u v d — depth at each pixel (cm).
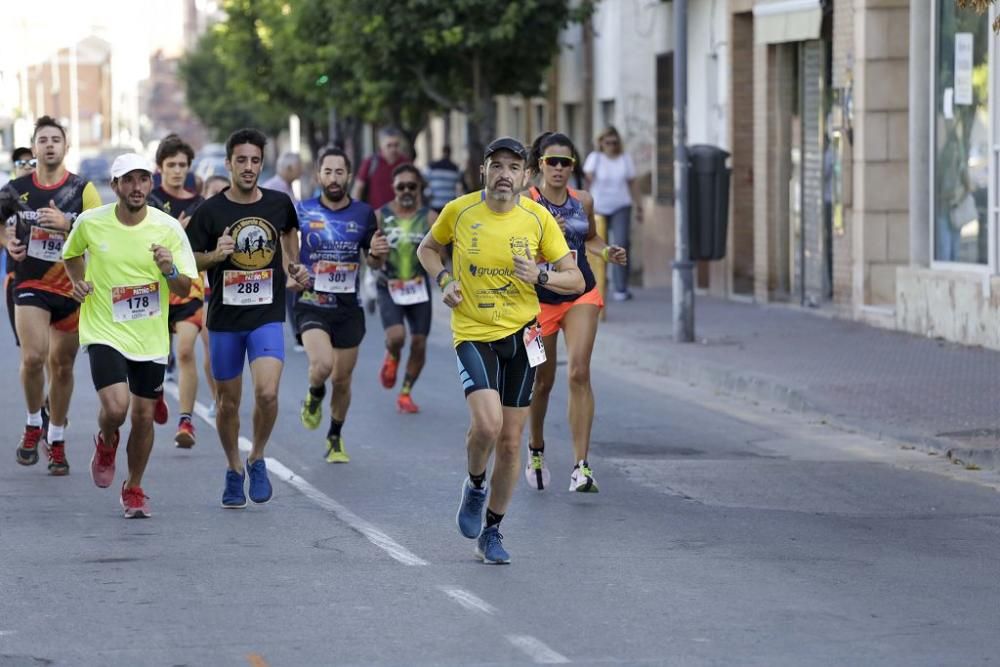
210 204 1716
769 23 3797
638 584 1395
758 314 3688
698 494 1844
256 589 1370
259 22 8081
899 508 1767
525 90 5175
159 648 1188
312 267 2012
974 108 3023
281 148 12719
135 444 1673
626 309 3878
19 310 1941
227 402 1738
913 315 3198
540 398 1847
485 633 1227
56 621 1266
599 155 4153
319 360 1989
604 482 1920
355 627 1245
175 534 1605
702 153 3155
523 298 1452
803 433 2289
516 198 1469
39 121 1930
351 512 1727
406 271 2419
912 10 3209
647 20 4891
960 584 1405
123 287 1650
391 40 4897
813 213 3797
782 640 1211
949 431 2142
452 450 2138
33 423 2002
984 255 3019
